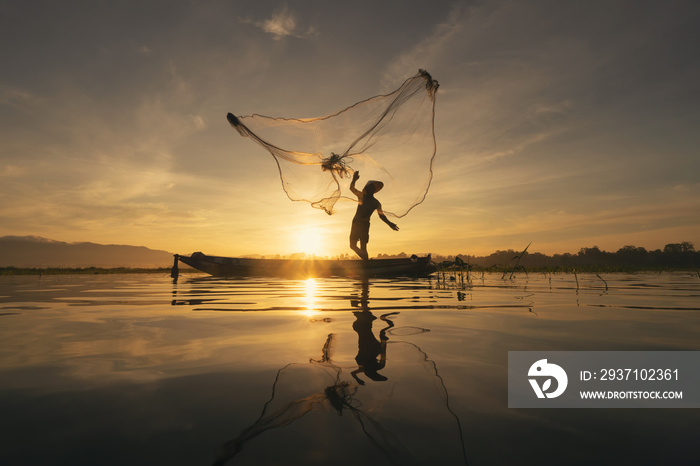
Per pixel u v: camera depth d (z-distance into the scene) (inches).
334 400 46.1
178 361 63.7
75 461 32.3
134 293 195.5
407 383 52.5
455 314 115.8
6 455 33.1
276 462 32.0
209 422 40.1
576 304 142.7
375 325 97.8
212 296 178.5
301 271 382.6
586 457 33.4
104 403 45.4
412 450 34.4
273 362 63.0
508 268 548.4
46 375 56.1
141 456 33.1
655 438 37.2
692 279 352.5
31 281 316.8
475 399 46.9
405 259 373.1
